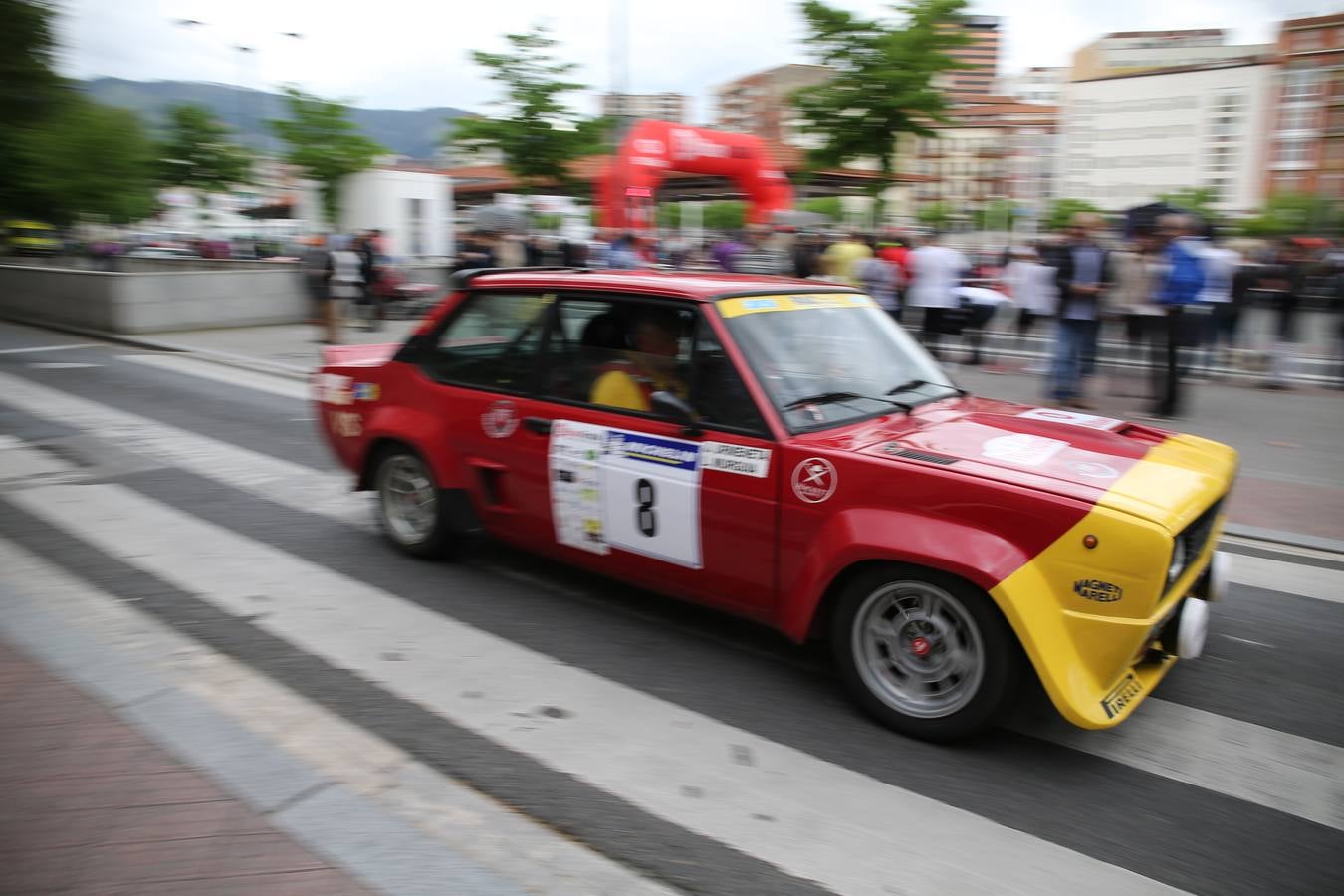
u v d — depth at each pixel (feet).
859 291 15.25
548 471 14.05
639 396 13.15
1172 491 10.52
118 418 29.19
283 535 18.13
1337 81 298.15
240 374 39.27
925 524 10.54
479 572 16.25
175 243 143.64
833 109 64.34
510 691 12.04
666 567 12.99
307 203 96.12
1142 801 9.98
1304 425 30.66
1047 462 11.00
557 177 75.97
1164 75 362.33
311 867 8.31
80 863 8.23
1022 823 9.54
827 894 8.39
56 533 17.95
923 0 61.87
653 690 12.18
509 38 71.72
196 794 9.36
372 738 10.75
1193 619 10.94
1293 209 156.66
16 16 44.09
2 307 58.75
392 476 16.89
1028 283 41.88
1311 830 9.54
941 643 10.87
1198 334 32.22
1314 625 14.84
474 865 8.50
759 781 10.15
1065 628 10.02
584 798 9.70
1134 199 377.91
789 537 11.55
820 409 12.26
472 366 15.35
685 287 13.12
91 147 65.82
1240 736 11.42
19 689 11.53
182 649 12.91
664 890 8.37
